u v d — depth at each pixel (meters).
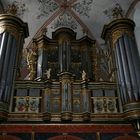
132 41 10.71
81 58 12.44
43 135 8.69
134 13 12.70
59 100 9.09
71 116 8.66
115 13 12.38
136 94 8.79
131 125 8.95
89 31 14.07
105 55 12.70
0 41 10.02
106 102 9.23
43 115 8.64
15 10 11.96
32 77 11.48
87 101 9.06
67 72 9.60
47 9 13.76
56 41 12.94
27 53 12.95
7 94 8.68
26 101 9.06
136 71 9.52
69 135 8.73
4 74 9.01
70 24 14.17
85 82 9.47
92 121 8.84
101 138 8.74
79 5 13.75
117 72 9.88
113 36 11.11
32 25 13.87
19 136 8.62
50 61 12.12
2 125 8.73
